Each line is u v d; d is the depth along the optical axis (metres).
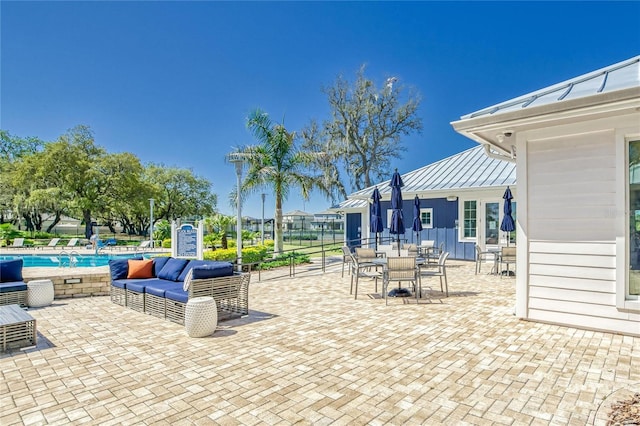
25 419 3.00
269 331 5.43
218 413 3.06
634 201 4.97
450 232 14.92
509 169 14.29
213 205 44.59
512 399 3.25
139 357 4.39
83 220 34.50
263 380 3.71
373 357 4.32
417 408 3.11
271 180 15.42
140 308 6.92
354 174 26.84
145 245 24.92
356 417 2.98
